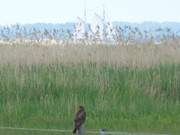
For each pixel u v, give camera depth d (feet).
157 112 227.20
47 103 232.32
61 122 219.82
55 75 247.70
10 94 241.96
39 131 201.46
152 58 253.24
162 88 244.42
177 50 255.50
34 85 244.63
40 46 262.06
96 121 218.38
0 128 204.23
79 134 170.91
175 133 200.54
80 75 248.11
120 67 252.62
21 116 226.99
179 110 228.02
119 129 209.26
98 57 256.73
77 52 259.80
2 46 262.88
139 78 246.88
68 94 239.91
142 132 202.18
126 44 259.80
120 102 232.94
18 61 257.75
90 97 238.27
